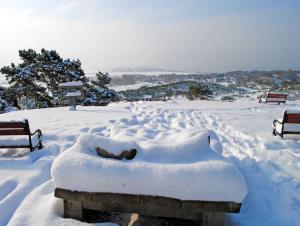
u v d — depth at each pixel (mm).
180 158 3129
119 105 15867
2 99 21359
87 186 3037
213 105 15867
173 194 2902
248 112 12992
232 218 3551
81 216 3250
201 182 2842
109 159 3174
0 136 6504
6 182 4508
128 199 2994
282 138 7516
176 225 3240
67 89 14133
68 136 7926
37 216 3289
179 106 15250
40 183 4641
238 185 2809
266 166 5398
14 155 6113
